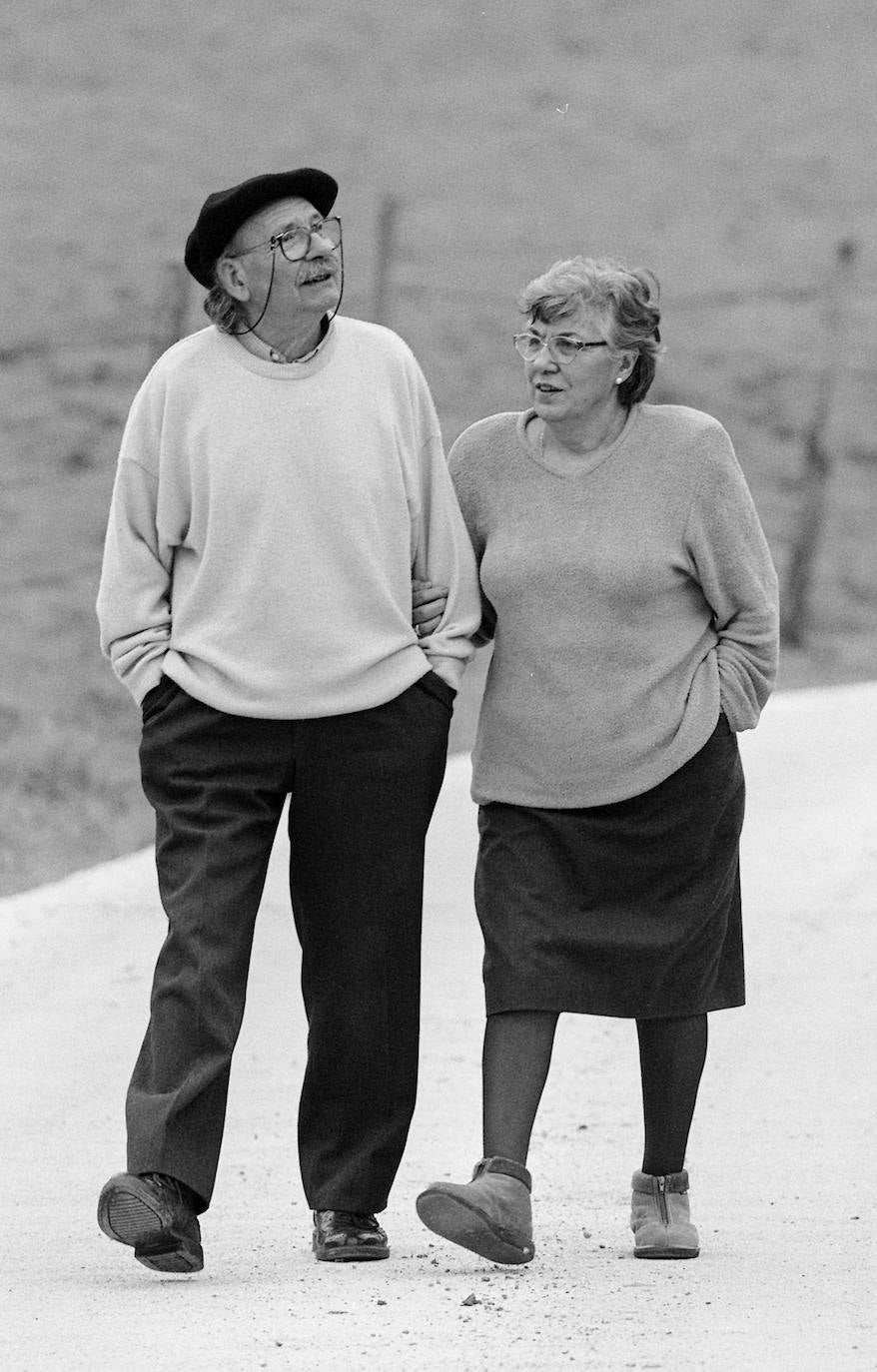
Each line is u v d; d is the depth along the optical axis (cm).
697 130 8569
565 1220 1201
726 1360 923
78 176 7475
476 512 1151
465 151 8144
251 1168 1343
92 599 4478
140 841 2812
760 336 6894
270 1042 1678
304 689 1095
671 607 1123
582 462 1130
